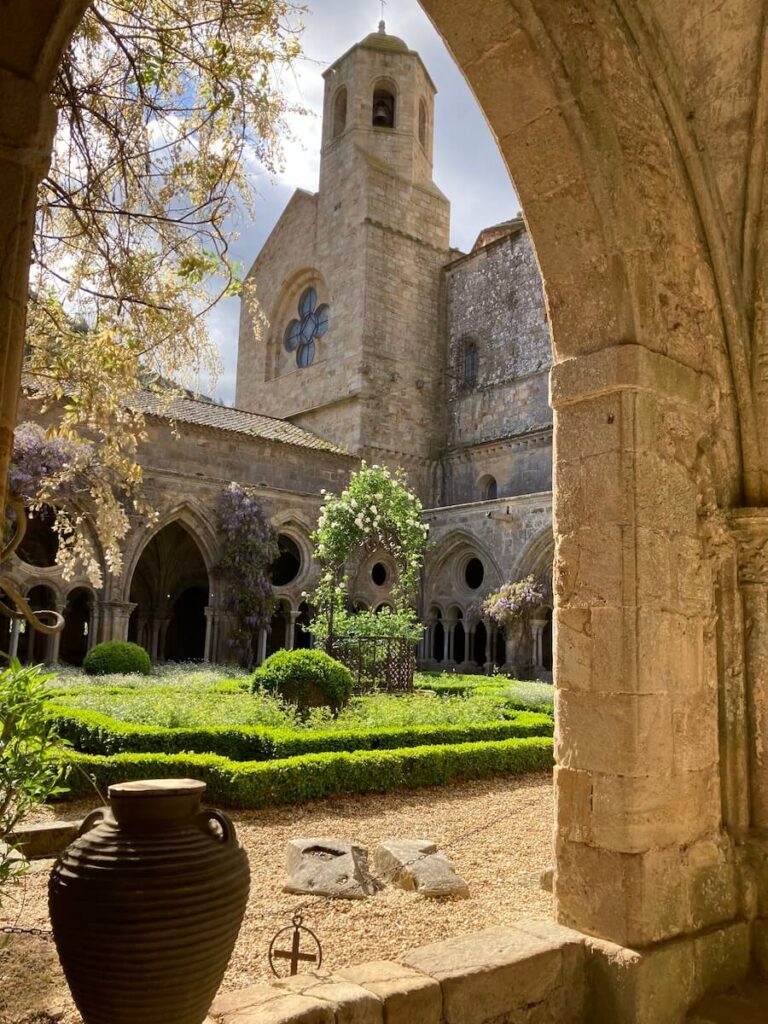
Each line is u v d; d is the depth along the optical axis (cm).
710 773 403
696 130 437
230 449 2420
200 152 449
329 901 489
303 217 3256
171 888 254
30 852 555
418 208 3067
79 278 486
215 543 2245
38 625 384
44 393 535
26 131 228
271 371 3347
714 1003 364
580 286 402
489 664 2258
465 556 2436
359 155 2995
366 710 1185
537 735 1152
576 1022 347
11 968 364
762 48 422
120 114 434
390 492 1836
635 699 362
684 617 398
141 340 499
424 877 511
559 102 384
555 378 409
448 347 3033
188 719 1001
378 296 2917
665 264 411
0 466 218
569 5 385
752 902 404
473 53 401
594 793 369
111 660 1730
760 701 421
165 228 460
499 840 659
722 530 425
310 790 786
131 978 248
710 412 432
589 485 392
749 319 451
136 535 2064
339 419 2883
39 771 359
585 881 368
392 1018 290
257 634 2302
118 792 269
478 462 2794
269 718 1030
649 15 412
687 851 379
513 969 326
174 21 421
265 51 433
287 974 378
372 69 3117
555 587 402
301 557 2436
